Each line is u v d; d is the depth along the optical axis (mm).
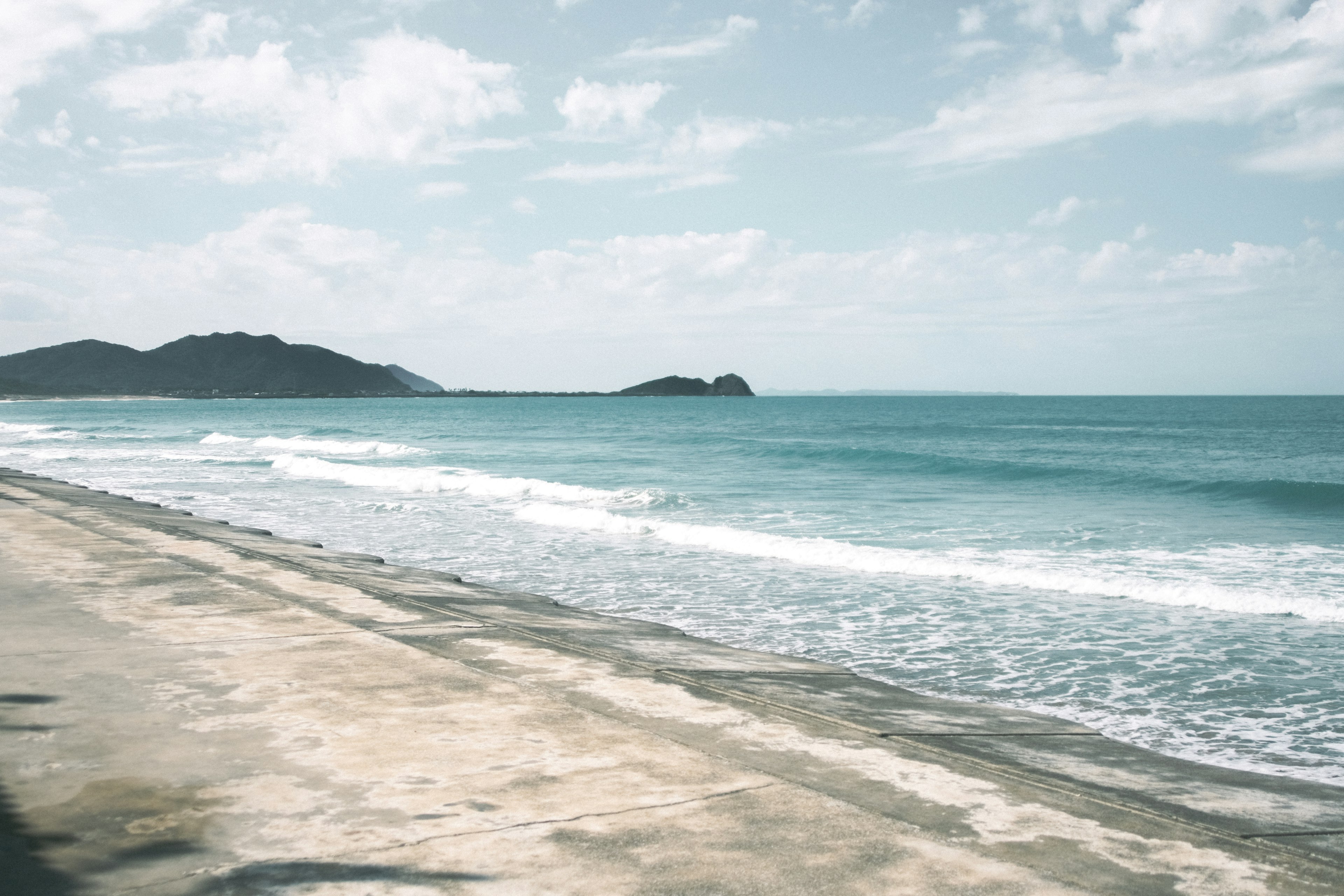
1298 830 3496
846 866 2912
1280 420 88688
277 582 8594
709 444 51031
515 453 43938
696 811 3369
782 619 10484
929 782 3809
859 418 102500
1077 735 5141
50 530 12219
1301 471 33375
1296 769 6094
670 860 2916
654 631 7957
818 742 4332
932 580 12953
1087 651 9117
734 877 2801
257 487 26703
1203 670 8500
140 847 2914
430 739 4148
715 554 15094
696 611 10867
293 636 6305
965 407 158500
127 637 6113
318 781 3570
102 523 13289
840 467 34812
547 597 9875
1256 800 3949
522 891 2670
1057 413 118250
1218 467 35406
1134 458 40438
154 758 3793
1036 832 3271
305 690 4938
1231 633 9883
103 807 3256
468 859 2887
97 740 4008
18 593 7652
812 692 5625
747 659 6750
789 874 2834
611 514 19531
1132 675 8328
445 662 5703
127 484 27578
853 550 14555
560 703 4852
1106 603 11367
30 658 5480
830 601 11445
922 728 4828
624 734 4344
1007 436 61344
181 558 9984
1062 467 30875
